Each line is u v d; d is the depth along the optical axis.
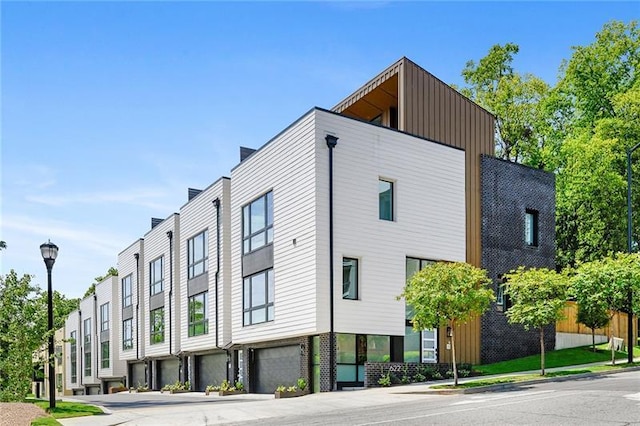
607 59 40.56
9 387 17.66
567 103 42.56
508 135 44.91
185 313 33.44
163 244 37.19
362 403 15.64
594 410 11.47
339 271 21.38
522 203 27.45
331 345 20.75
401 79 24.78
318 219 21.11
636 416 10.57
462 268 18.25
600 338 30.78
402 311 22.77
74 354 58.91
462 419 11.20
